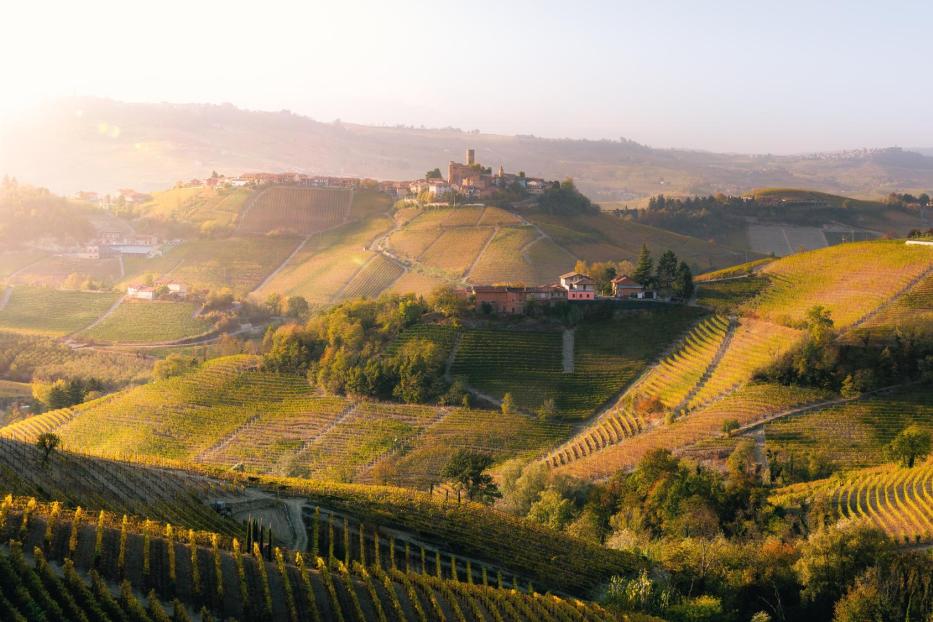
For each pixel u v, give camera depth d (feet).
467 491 434.71
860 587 288.30
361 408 590.96
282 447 555.69
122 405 635.25
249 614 225.97
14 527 234.17
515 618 261.44
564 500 421.59
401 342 646.33
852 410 511.81
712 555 327.88
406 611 248.32
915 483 409.90
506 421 561.02
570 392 595.06
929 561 301.63
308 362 650.02
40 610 194.08
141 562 234.58
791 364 551.59
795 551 333.01
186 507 321.32
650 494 399.85
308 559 271.69
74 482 317.01
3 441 350.02
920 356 541.75
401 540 327.88
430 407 582.35
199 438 576.20
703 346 622.13
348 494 373.20
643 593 301.84
